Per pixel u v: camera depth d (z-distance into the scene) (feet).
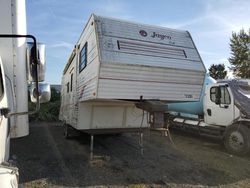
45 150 23.94
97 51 17.10
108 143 27.40
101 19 18.19
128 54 17.71
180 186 15.37
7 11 8.03
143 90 18.19
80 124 22.11
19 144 26.63
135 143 27.73
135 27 18.94
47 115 51.03
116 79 17.29
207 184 15.88
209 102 29.53
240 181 16.57
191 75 19.65
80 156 21.79
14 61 8.14
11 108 8.25
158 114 18.15
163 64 18.44
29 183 15.33
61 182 15.61
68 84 31.50
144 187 15.10
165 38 19.61
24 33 8.39
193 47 20.52
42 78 8.83
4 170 6.34
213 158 22.35
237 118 25.40
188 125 32.58
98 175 17.02
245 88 27.91
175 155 22.97
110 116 22.82
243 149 23.47
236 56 102.01
